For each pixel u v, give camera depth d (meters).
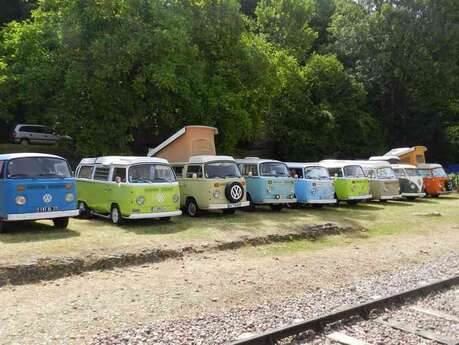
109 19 21.95
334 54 41.06
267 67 25.27
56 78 22.61
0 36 26.27
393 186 23.97
